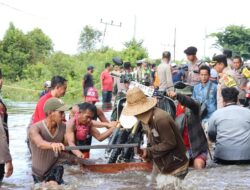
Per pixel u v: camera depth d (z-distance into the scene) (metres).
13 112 18.88
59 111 5.89
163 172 6.12
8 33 47.31
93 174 6.93
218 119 7.93
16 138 11.12
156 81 13.75
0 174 6.59
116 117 8.30
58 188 6.07
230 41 56.75
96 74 42.53
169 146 5.81
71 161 7.23
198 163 7.45
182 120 7.54
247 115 7.86
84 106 7.50
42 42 59.00
